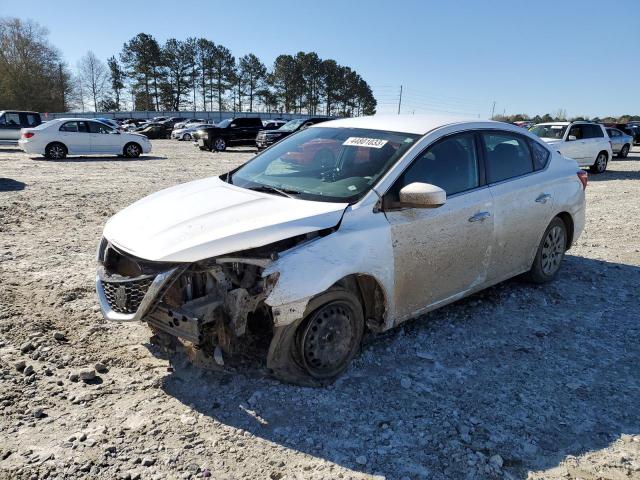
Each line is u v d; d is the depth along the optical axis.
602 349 4.17
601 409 3.35
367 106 115.25
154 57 92.38
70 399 3.23
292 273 3.18
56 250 6.43
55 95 81.94
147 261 3.22
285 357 3.36
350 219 3.53
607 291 5.44
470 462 2.80
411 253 3.83
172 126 57.09
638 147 38.09
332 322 3.49
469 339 4.27
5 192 10.67
